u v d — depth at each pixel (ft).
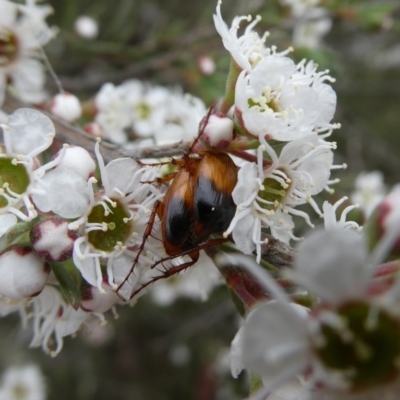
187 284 0.37
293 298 0.17
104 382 0.58
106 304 0.19
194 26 0.45
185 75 0.37
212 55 0.37
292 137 0.19
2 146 0.20
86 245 0.19
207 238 0.19
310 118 0.19
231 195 0.18
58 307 0.21
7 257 0.19
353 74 0.60
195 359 0.59
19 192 0.19
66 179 0.19
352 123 0.59
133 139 0.34
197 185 0.18
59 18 0.43
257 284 0.19
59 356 0.56
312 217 0.37
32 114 0.19
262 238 0.19
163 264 0.19
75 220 0.19
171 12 0.50
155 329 0.60
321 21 0.39
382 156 0.60
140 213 0.19
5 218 0.19
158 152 0.22
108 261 0.19
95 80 0.41
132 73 0.40
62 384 0.56
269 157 0.19
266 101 0.19
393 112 0.66
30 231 0.19
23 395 0.45
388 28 0.36
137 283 0.20
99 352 0.59
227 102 0.20
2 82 0.27
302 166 0.19
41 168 0.19
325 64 0.34
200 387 0.57
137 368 0.60
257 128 0.19
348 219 0.24
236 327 0.55
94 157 0.22
